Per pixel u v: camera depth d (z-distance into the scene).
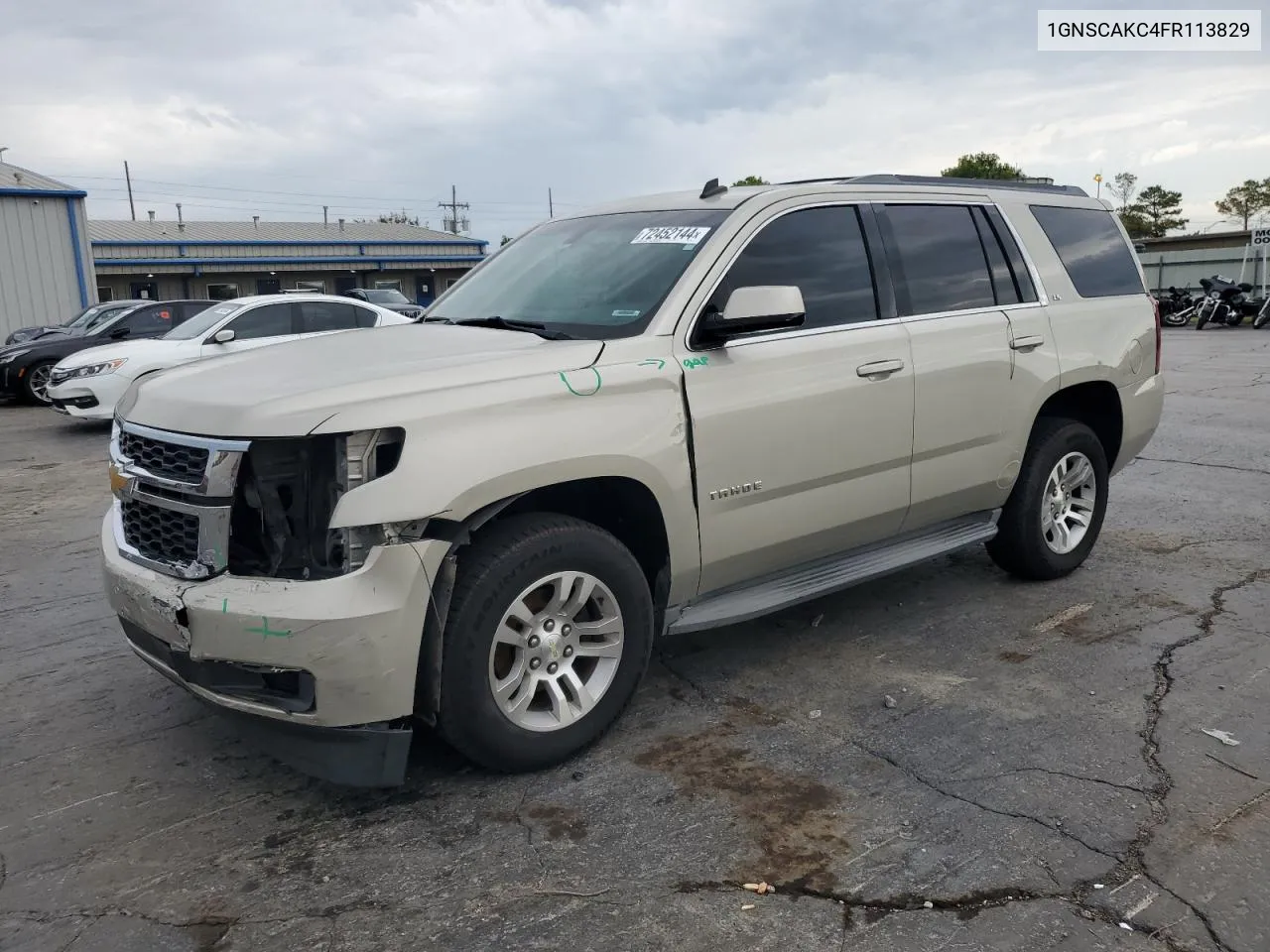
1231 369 15.47
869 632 4.79
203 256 41.31
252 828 3.17
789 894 2.75
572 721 3.48
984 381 4.68
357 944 2.59
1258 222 36.34
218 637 2.97
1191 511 6.91
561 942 2.58
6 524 7.52
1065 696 4.01
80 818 3.25
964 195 4.94
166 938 2.64
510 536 3.26
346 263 44.47
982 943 2.54
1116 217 5.80
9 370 15.15
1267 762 3.44
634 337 3.62
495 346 3.55
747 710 3.95
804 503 4.07
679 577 3.76
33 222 23.28
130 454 3.38
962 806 3.19
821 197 4.29
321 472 2.99
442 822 3.17
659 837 3.05
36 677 4.45
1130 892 2.73
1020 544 5.21
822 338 4.09
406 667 3.03
